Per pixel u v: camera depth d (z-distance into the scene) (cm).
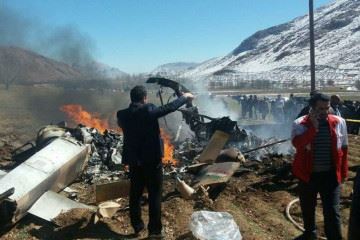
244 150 1114
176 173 816
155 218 528
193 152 1027
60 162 676
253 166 934
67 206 609
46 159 661
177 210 632
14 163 952
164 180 796
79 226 567
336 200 482
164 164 918
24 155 971
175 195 709
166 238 539
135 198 542
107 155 934
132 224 546
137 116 523
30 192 569
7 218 538
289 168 865
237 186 795
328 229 483
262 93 5269
